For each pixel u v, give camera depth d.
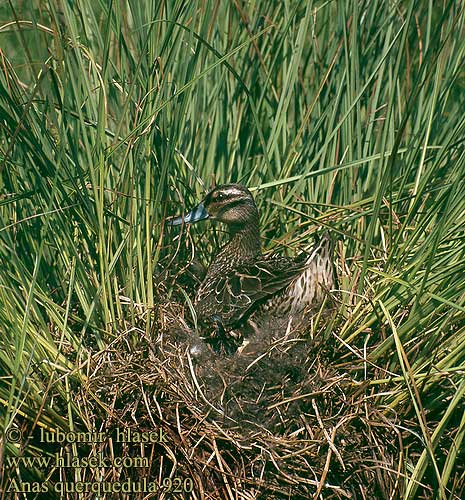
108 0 7.32
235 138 7.63
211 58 7.54
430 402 6.04
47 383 5.92
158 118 6.67
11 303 5.96
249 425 6.04
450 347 6.11
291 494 5.93
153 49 6.64
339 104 7.55
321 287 6.47
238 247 7.29
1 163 5.98
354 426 6.07
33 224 6.55
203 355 6.34
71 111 6.54
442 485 5.64
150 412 5.86
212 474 5.92
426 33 7.56
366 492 6.01
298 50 7.45
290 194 7.18
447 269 6.26
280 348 6.28
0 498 5.68
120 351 6.07
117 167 7.01
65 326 5.98
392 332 6.08
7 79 6.29
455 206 6.45
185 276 7.24
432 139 7.48
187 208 7.38
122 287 6.46
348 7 7.45
